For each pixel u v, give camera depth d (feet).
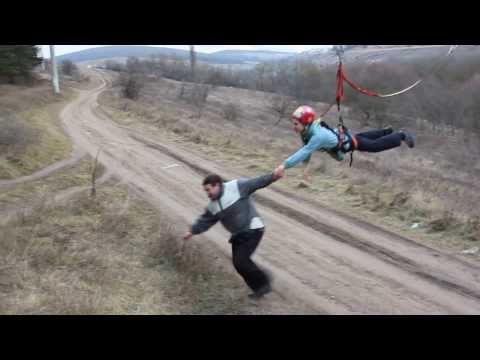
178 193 44.83
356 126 157.89
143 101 192.44
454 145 135.74
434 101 129.18
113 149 68.90
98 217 34.68
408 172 81.00
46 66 353.51
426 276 26.66
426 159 121.70
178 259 27.20
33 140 58.95
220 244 31.40
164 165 58.59
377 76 70.33
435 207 38.24
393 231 34.55
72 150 65.16
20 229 30.14
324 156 72.13
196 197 43.75
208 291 24.32
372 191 44.98
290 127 179.52
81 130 90.74
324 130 17.92
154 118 115.24
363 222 36.65
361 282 25.91
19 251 26.27
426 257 29.48
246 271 22.04
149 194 43.73
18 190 41.63
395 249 30.86
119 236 31.37
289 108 189.26
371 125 159.12
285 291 24.70
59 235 30.01
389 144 18.43
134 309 21.71
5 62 181.68
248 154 66.90
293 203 42.06
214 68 329.52
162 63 352.08
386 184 47.62
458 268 27.76
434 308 22.86
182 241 30.40
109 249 28.99
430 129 149.48
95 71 437.99
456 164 117.80
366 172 58.44
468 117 130.52
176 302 22.98
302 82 136.26
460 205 41.86
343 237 33.35
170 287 24.49
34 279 23.36
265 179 21.03
